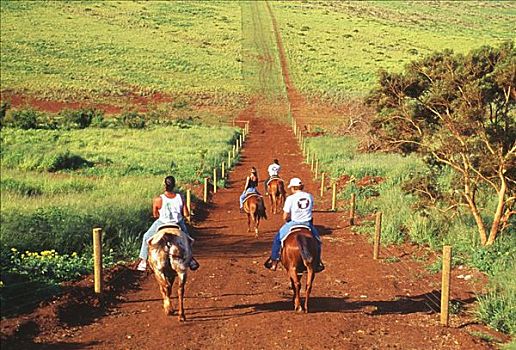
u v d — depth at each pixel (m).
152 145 42.78
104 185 24.84
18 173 28.55
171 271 10.50
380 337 10.12
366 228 19.09
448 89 15.18
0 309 10.52
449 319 11.23
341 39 102.56
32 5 110.69
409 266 15.07
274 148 47.34
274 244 11.55
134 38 96.31
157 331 10.28
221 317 11.10
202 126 58.22
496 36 52.62
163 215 11.05
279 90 75.94
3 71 71.75
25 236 14.09
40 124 52.34
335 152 37.81
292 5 137.12
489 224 16.72
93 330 10.36
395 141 17.20
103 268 13.59
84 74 74.88
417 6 133.25
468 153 15.65
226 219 22.42
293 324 10.59
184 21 112.94
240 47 97.31
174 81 76.50
